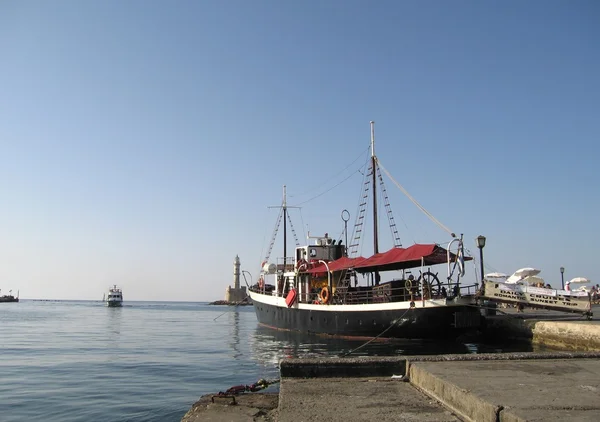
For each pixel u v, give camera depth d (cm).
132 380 2084
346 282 3719
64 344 3869
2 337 4619
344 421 655
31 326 6569
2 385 1973
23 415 1477
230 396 1019
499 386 723
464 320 2795
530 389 703
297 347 3170
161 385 1959
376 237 4203
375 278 3738
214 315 11581
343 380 945
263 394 1070
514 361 984
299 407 730
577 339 2334
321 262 3881
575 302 2720
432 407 730
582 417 552
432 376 816
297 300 3950
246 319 9069
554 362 972
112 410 1525
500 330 3008
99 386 1941
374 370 978
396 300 3166
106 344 3862
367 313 3184
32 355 3081
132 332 5400
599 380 779
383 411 706
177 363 2647
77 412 1505
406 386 889
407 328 2945
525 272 3322
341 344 3203
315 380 944
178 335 4881
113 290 18288
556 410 584
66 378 2148
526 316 3403
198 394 1769
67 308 17338
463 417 675
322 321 3597
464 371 857
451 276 2886
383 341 3081
